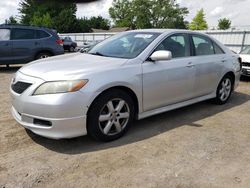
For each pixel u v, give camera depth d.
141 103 3.97
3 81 7.93
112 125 3.70
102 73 3.48
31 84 3.34
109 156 3.30
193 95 4.88
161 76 4.14
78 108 3.27
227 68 5.53
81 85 3.28
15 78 3.69
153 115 4.57
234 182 2.84
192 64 4.67
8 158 3.18
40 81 3.29
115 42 4.63
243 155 3.45
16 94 3.47
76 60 3.93
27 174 2.87
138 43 4.30
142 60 3.98
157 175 2.92
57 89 3.21
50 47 10.49
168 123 4.48
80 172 2.94
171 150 3.50
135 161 3.20
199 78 4.88
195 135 4.02
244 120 4.77
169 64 4.29
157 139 3.82
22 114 3.41
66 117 3.22
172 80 4.33
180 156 3.35
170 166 3.11
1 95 6.12
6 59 9.70
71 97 3.21
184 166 3.12
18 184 2.69
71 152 3.37
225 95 5.73
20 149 3.40
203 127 4.35
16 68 10.93
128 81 3.70
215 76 5.29
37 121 3.35
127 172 2.97
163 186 2.74
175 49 4.53
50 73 3.35
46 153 3.33
